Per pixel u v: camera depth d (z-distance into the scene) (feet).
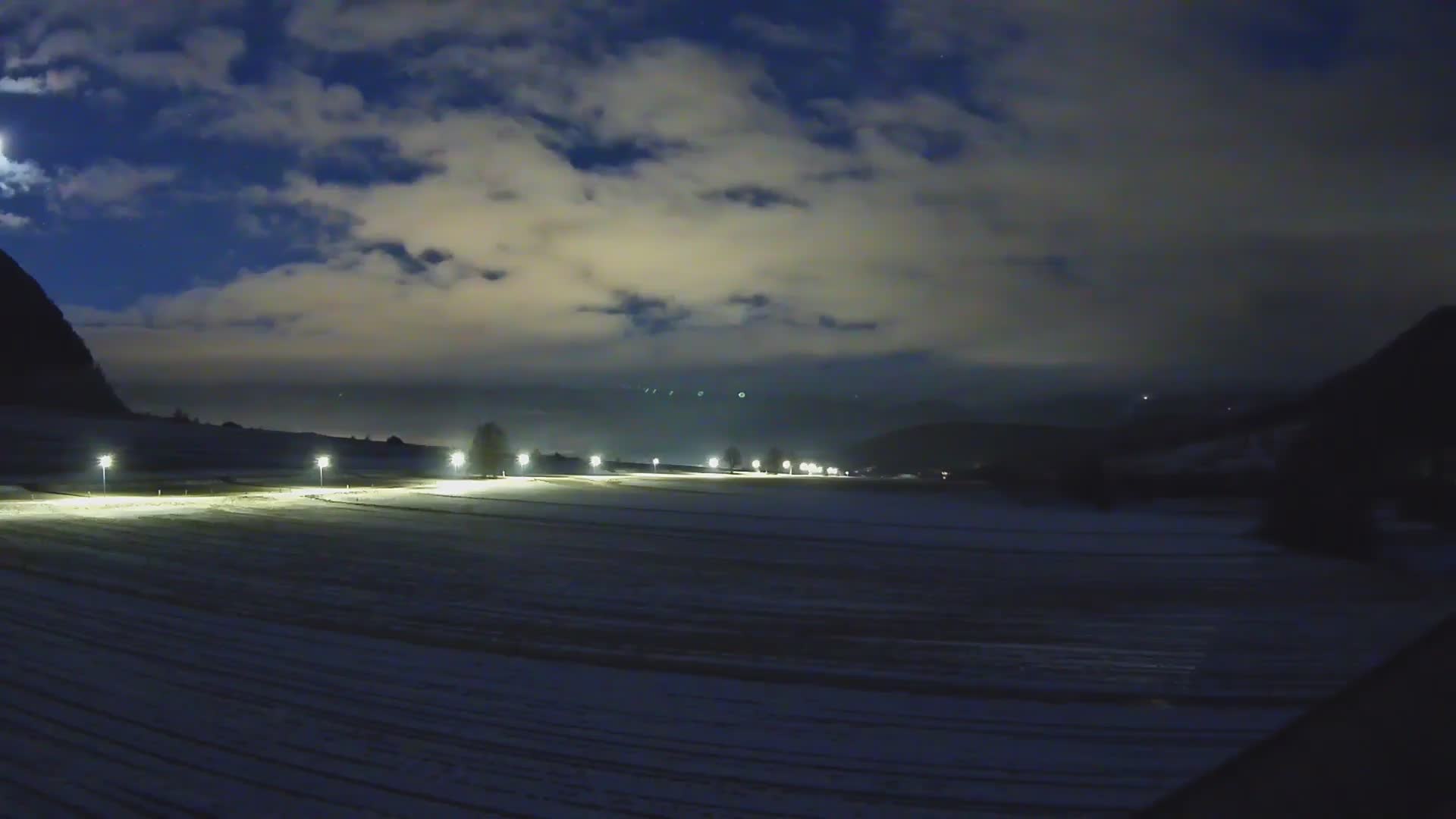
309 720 29.78
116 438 164.35
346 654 38.01
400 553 66.39
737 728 29.94
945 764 26.94
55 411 202.69
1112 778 25.81
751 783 25.45
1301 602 52.54
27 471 121.19
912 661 38.93
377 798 23.95
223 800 23.48
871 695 33.78
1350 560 67.97
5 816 22.20
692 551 71.15
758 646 41.39
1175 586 57.31
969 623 46.83
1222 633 44.47
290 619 44.34
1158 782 25.53
